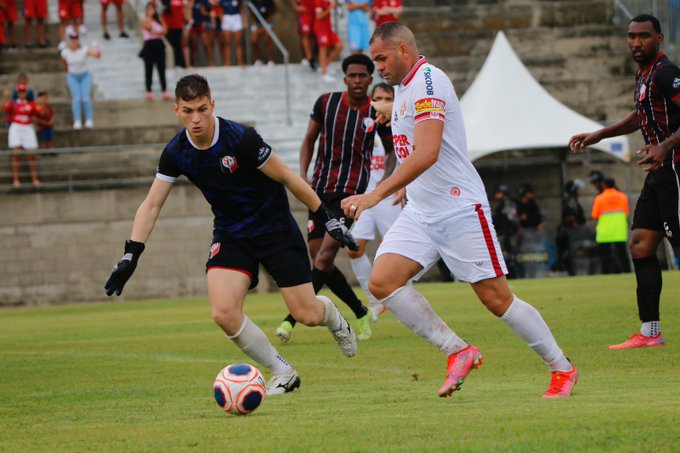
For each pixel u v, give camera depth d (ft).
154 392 58.49
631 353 67.77
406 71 48.75
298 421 44.34
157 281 181.68
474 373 60.54
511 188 197.77
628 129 71.20
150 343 90.74
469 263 48.73
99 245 181.68
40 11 220.02
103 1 223.71
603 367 61.31
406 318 49.26
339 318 59.16
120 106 203.10
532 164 197.26
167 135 196.65
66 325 120.37
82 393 59.16
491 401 48.44
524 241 183.11
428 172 48.80
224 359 75.92
